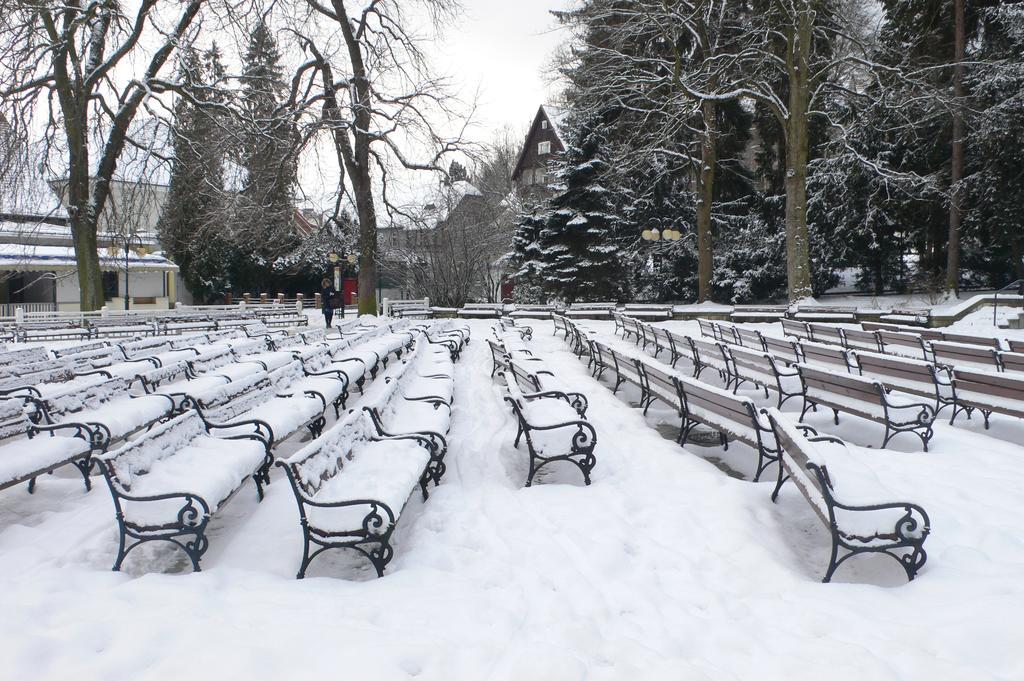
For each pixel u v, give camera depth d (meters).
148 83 23.44
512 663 2.86
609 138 30.73
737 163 33.00
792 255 23.30
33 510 5.39
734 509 4.95
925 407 6.45
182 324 22.28
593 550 4.24
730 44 27.16
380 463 4.94
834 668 2.89
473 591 3.68
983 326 18.38
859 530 3.84
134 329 20.17
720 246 33.94
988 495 5.09
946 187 24.72
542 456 5.68
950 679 2.80
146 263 37.75
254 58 23.38
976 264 27.42
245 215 24.86
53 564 4.32
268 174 24.98
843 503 3.84
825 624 3.33
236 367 9.19
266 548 4.55
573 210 31.05
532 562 4.08
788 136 23.38
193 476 4.46
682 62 25.84
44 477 6.24
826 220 28.52
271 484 5.95
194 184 25.47
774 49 26.84
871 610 3.46
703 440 7.56
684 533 4.60
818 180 28.58
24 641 3.04
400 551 4.51
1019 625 3.10
